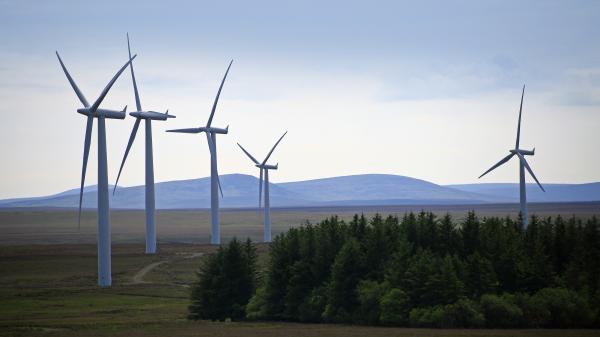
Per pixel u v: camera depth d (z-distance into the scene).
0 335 193.62
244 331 195.75
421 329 197.00
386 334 183.75
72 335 190.88
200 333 191.50
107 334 192.00
